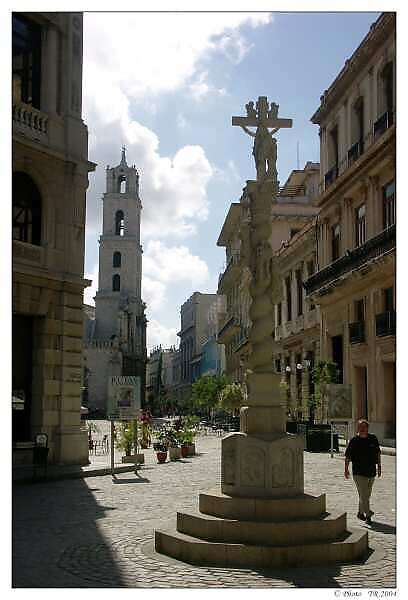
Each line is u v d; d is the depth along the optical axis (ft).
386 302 89.35
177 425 115.14
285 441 30.55
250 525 28.19
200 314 391.24
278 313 152.15
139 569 26.78
